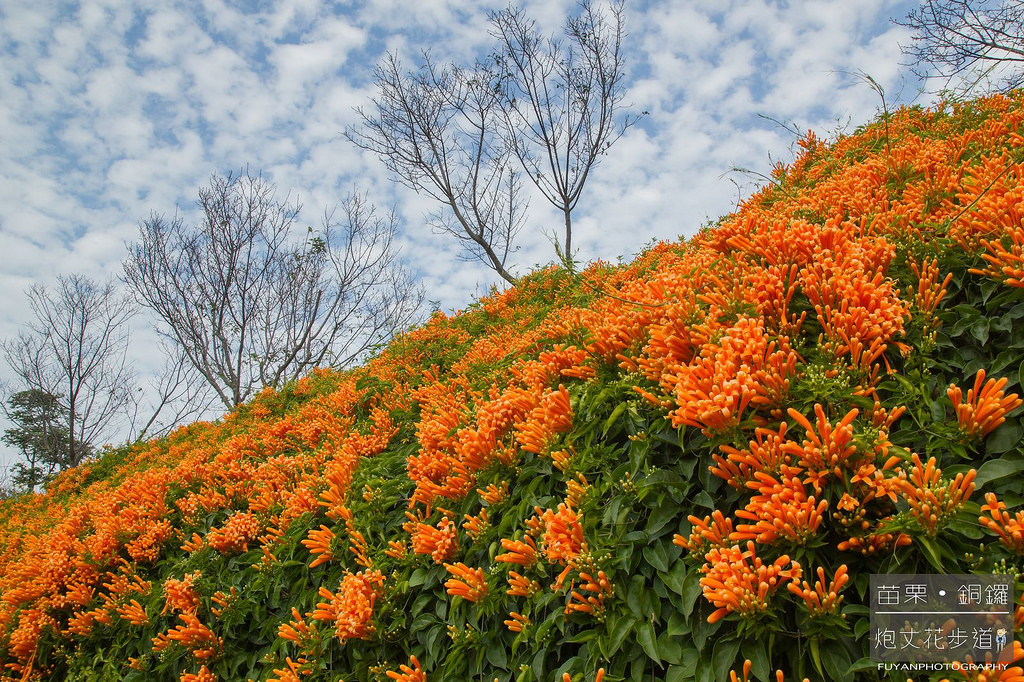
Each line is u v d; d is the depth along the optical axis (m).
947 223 2.96
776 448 2.14
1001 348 2.50
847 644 1.96
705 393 2.33
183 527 5.48
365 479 4.29
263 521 4.87
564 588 2.57
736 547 1.99
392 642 3.26
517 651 2.78
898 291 2.68
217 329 20.64
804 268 2.77
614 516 2.56
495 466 3.36
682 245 7.30
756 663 1.98
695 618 2.27
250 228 21.44
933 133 5.41
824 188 4.25
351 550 3.83
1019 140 4.06
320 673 3.44
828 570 2.05
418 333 8.15
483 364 5.80
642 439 2.74
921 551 1.91
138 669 4.42
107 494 7.13
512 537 3.04
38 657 5.02
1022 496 2.05
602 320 3.57
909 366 2.48
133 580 5.22
